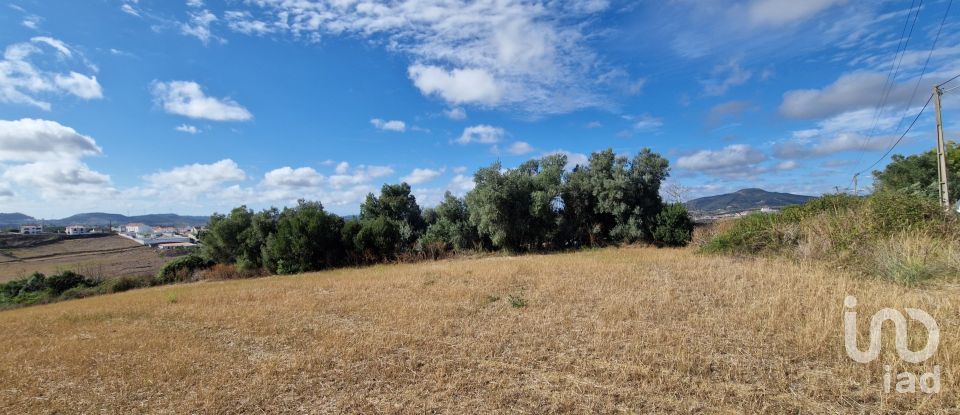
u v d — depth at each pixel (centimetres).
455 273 1462
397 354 630
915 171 2420
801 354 532
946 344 500
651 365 526
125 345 777
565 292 991
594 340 625
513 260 1892
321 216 2698
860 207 1263
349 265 2623
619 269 1288
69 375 636
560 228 2612
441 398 477
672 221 2316
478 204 2530
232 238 3017
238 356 672
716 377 485
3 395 570
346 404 475
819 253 1153
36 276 3203
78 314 1234
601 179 2553
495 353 607
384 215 3247
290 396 509
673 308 780
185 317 1028
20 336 972
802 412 405
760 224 1521
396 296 1103
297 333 787
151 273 3206
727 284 941
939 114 1579
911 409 398
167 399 526
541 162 2781
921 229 1045
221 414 475
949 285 766
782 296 782
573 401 447
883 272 905
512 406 450
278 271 2602
